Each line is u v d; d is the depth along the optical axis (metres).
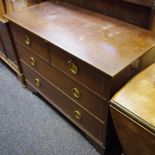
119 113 0.84
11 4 1.62
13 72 1.93
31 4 1.60
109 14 1.28
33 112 1.54
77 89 1.11
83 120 1.22
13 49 1.56
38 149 1.30
